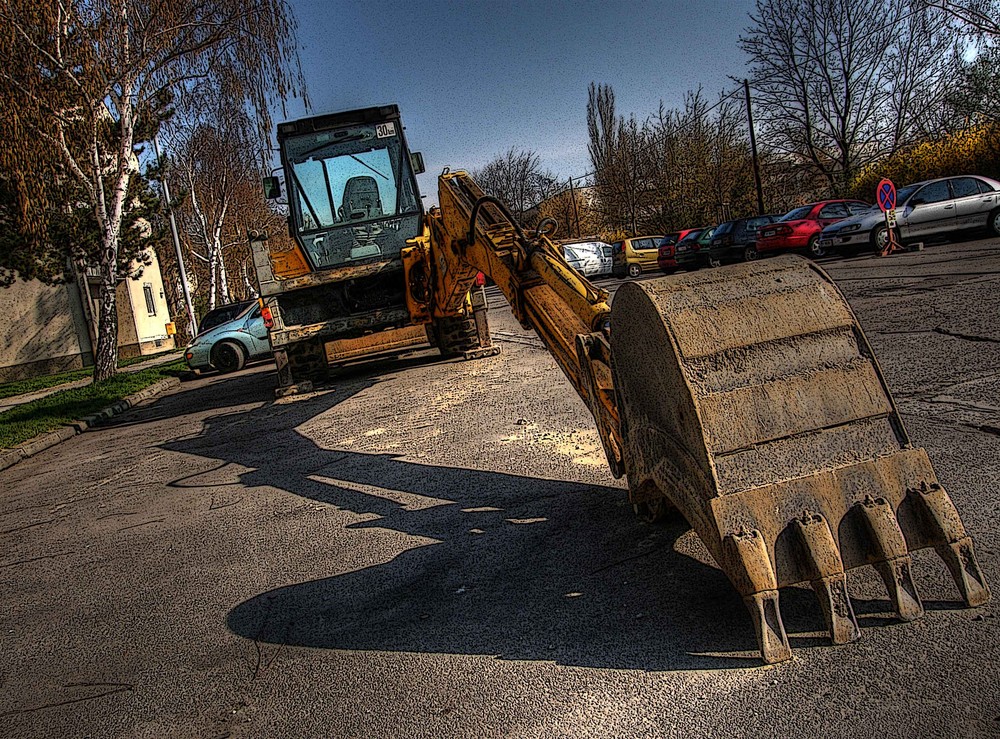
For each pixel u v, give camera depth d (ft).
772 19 115.14
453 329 42.55
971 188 60.08
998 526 11.01
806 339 9.49
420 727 8.60
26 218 54.24
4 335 96.58
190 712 9.81
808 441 9.11
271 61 59.06
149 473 26.45
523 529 14.39
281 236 166.20
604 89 189.78
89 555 17.87
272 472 22.99
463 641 10.43
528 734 8.13
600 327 13.28
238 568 15.07
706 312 9.47
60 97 54.70
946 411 16.88
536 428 22.49
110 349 63.31
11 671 12.03
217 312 73.05
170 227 110.22
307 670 10.39
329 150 38.63
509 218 18.58
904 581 8.79
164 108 64.69
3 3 48.60
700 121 148.05
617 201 184.55
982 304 29.19
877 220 60.49
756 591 8.36
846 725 7.40
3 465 33.63
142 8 56.54
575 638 9.96
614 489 15.85
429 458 21.22
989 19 77.20
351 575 13.64
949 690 7.63
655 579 11.25
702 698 8.21
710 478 8.80
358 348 40.42
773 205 134.72
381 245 38.96
